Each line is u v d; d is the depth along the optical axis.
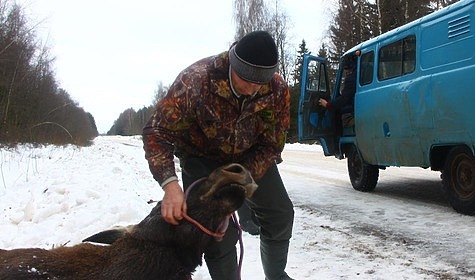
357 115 9.62
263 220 4.16
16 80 26.72
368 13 30.55
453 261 5.43
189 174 3.63
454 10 7.11
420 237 6.42
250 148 3.65
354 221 7.49
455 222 7.10
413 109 7.99
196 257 2.45
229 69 3.25
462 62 6.97
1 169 13.61
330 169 14.52
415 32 7.93
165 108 3.23
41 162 17.41
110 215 6.63
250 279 5.00
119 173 12.56
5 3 26.42
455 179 7.64
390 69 8.68
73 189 8.63
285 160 18.50
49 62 31.48
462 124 7.01
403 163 8.48
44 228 6.44
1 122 24.09
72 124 40.50
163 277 2.36
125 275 2.30
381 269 5.25
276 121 3.54
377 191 10.04
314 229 7.10
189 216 2.40
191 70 3.29
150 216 2.51
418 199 8.98
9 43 25.89
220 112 3.31
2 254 2.45
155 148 3.14
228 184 2.39
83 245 2.49
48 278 2.28
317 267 5.38
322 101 10.36
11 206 8.34
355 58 9.92
